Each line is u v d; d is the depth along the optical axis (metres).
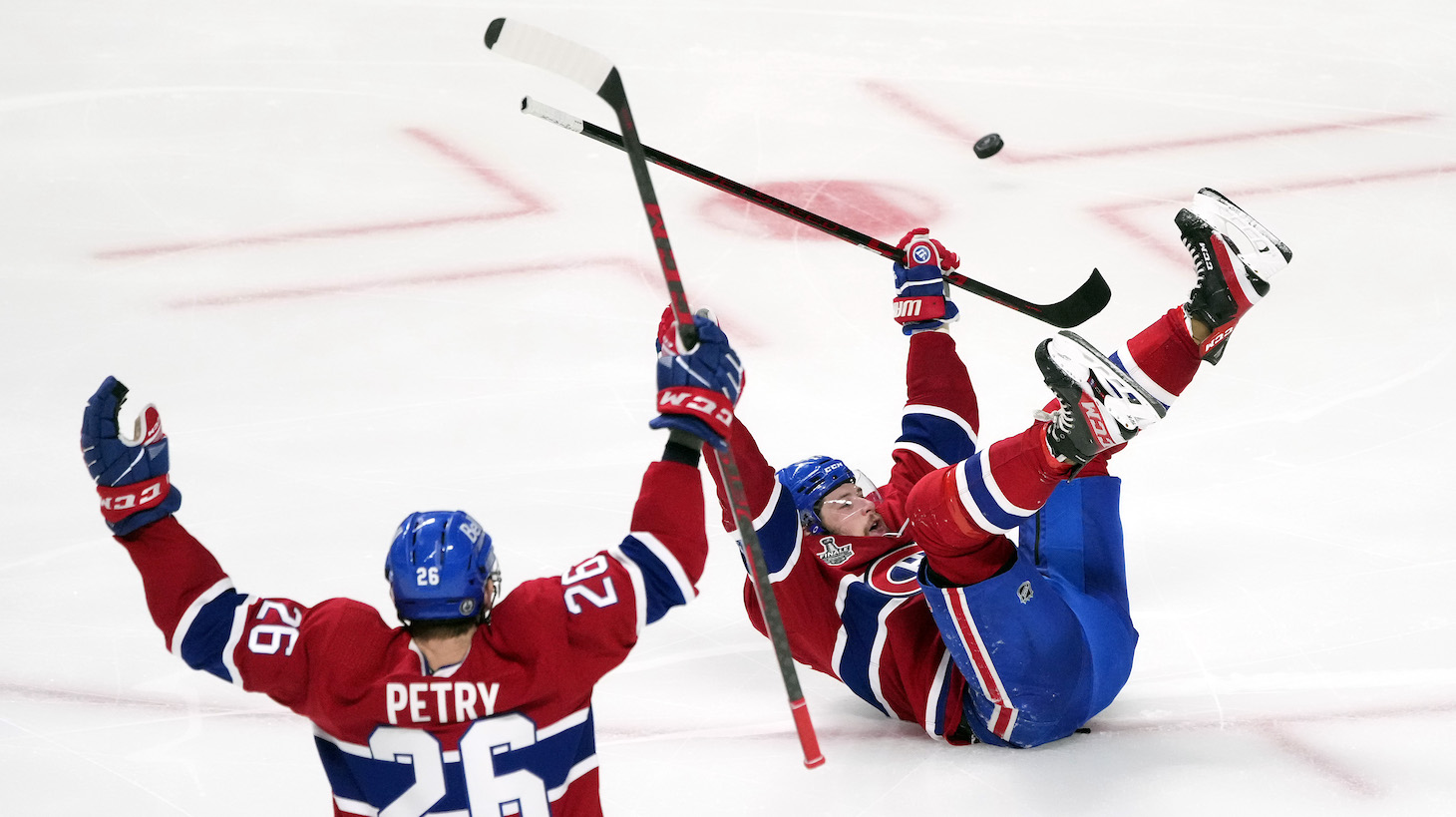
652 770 11.81
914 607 11.90
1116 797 10.91
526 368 20.53
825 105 32.56
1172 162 28.56
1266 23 37.19
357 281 23.81
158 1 39.56
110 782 11.79
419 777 7.91
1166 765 11.32
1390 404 18.25
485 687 7.87
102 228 26.20
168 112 32.25
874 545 12.28
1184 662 13.04
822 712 12.70
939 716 11.64
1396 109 31.19
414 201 27.58
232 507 16.72
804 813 11.05
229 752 12.22
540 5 39.34
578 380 20.11
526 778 7.98
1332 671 12.67
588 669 8.02
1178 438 17.69
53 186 28.19
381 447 18.22
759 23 37.88
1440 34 35.94
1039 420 9.94
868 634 12.05
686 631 14.20
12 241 25.53
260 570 15.28
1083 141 29.97
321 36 37.09
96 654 13.79
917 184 28.03
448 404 19.44
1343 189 26.72
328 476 17.47
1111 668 11.59
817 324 21.84
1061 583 11.94
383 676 7.91
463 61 35.44
